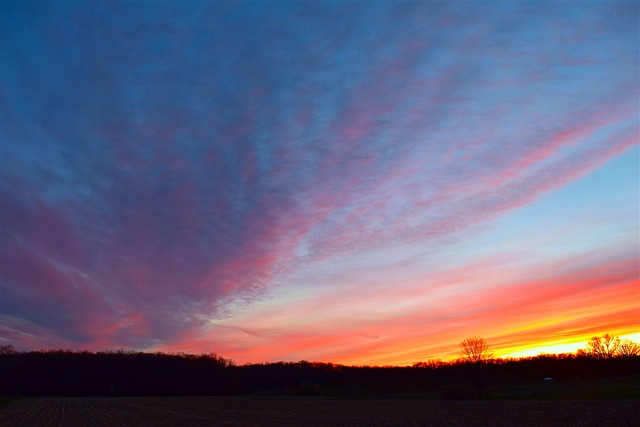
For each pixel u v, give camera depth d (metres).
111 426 39.09
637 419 32.88
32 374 133.62
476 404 59.66
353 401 80.06
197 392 140.12
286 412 53.97
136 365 140.25
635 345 122.94
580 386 85.69
